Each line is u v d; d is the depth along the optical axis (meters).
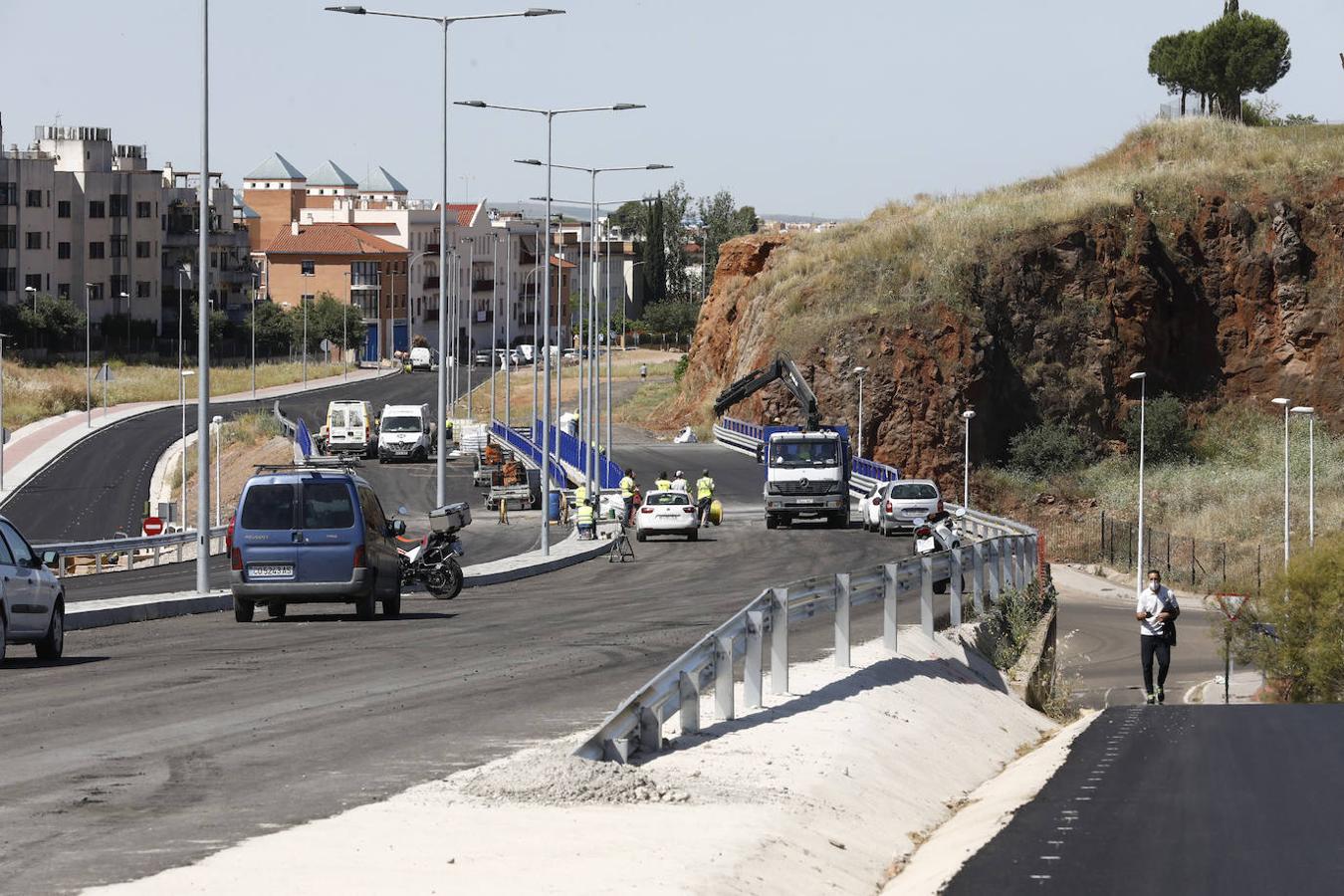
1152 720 55.28
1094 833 32.91
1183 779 40.53
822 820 33.25
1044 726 59.72
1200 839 32.12
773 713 44.62
